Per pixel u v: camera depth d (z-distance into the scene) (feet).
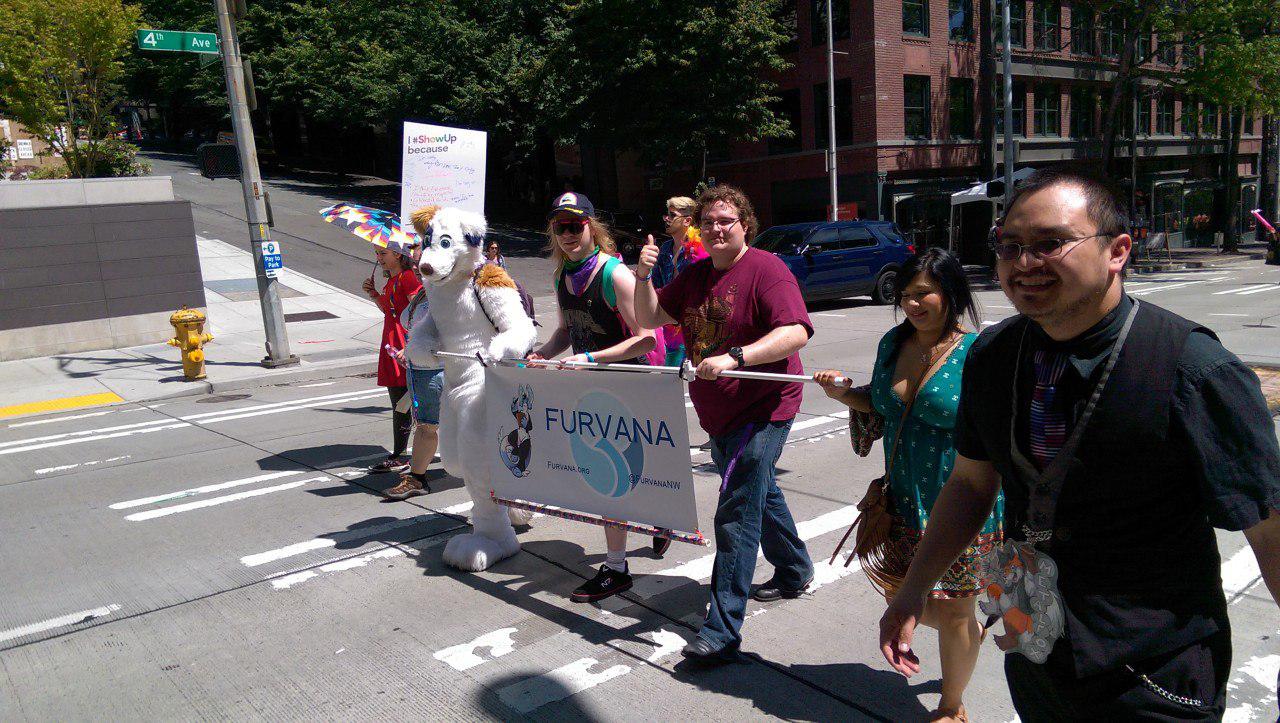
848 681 10.89
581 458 12.82
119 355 42.32
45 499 20.53
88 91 82.79
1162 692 5.35
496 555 15.21
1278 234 39.17
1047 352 5.69
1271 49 81.61
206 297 56.95
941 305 9.04
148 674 11.75
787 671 11.19
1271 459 5.00
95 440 27.04
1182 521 5.32
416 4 112.88
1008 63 70.18
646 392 11.73
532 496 13.66
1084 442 5.36
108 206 43.68
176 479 21.89
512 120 103.76
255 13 146.61
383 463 21.59
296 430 27.48
